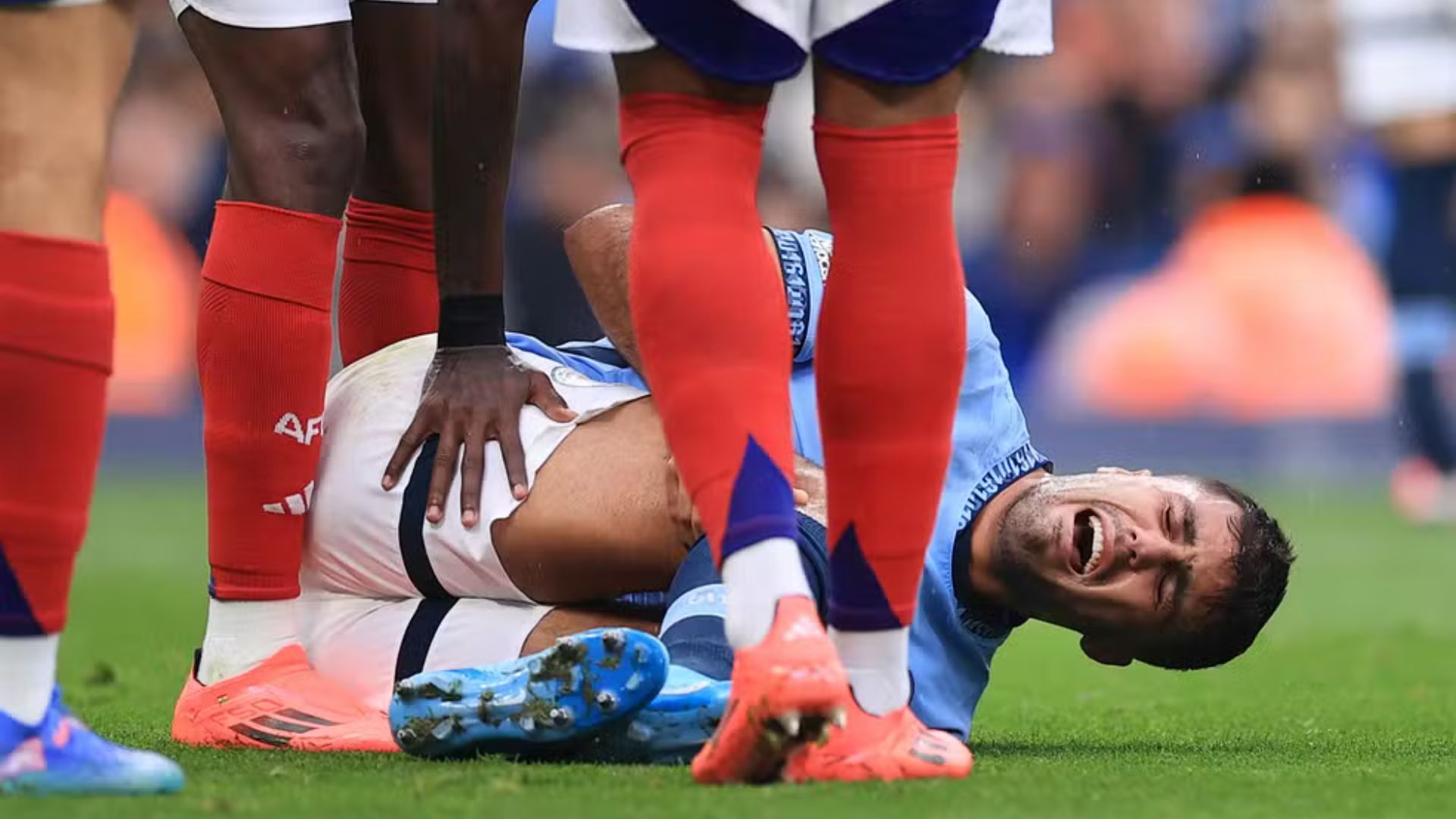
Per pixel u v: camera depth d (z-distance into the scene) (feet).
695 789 25.44
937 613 33.45
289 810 24.07
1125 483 34.60
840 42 25.36
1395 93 107.34
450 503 34.19
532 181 109.60
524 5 33.65
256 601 33.99
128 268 130.93
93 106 24.95
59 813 23.58
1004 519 33.94
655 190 25.49
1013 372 128.47
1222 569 34.19
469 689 28.71
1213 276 127.44
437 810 23.99
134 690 45.24
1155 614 34.35
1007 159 127.65
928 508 26.50
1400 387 110.52
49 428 24.61
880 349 25.80
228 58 32.48
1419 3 106.22
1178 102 126.41
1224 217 127.13
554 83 109.81
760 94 25.58
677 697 28.58
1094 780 27.89
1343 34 121.08
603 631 28.09
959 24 25.44
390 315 37.83
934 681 33.45
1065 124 127.13
